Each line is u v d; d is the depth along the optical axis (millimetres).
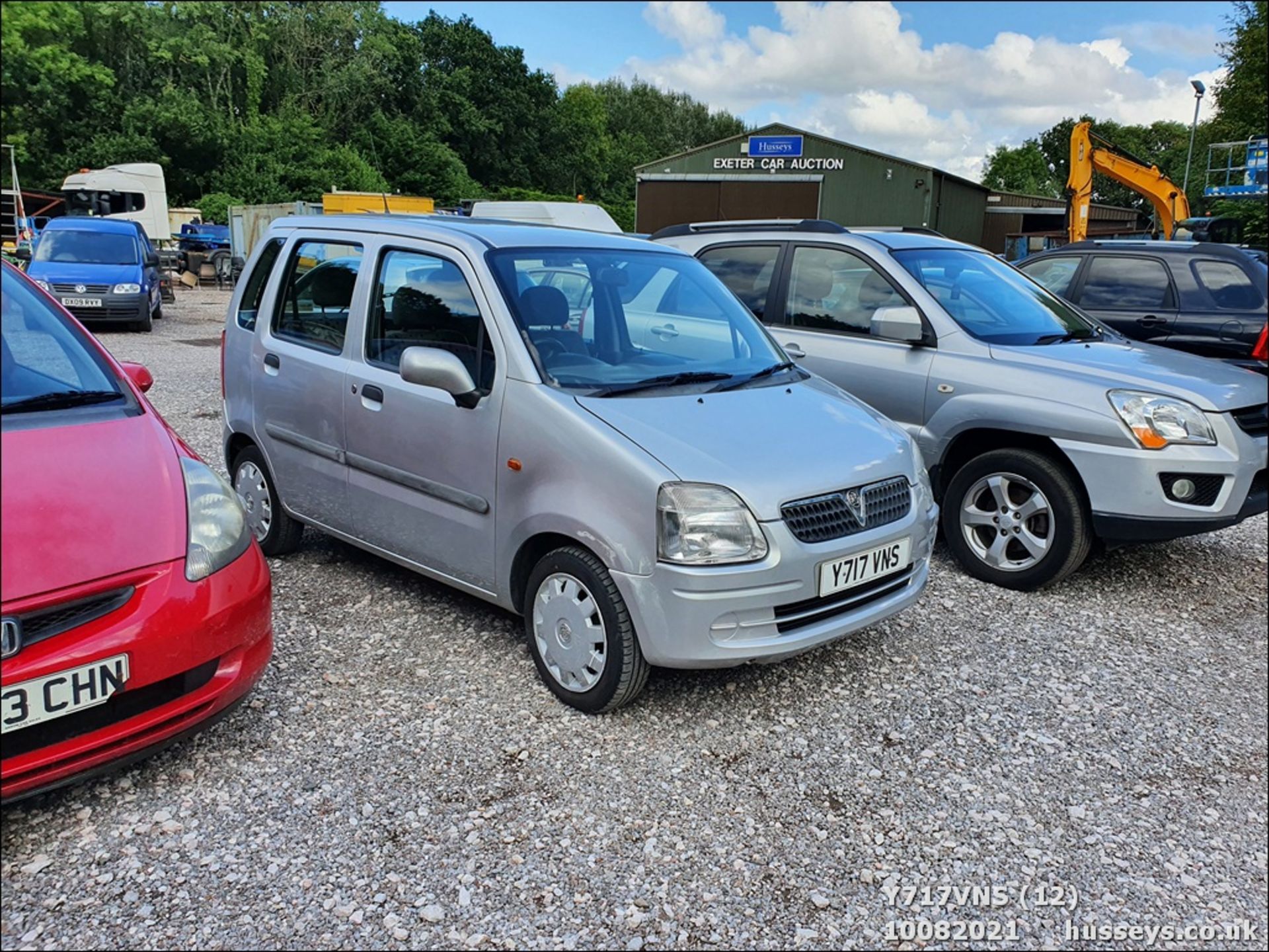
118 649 2449
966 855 2762
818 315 5594
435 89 64562
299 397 4289
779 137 29562
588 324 3762
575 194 76688
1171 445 4332
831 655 3953
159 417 3244
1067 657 4102
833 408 3805
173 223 34969
